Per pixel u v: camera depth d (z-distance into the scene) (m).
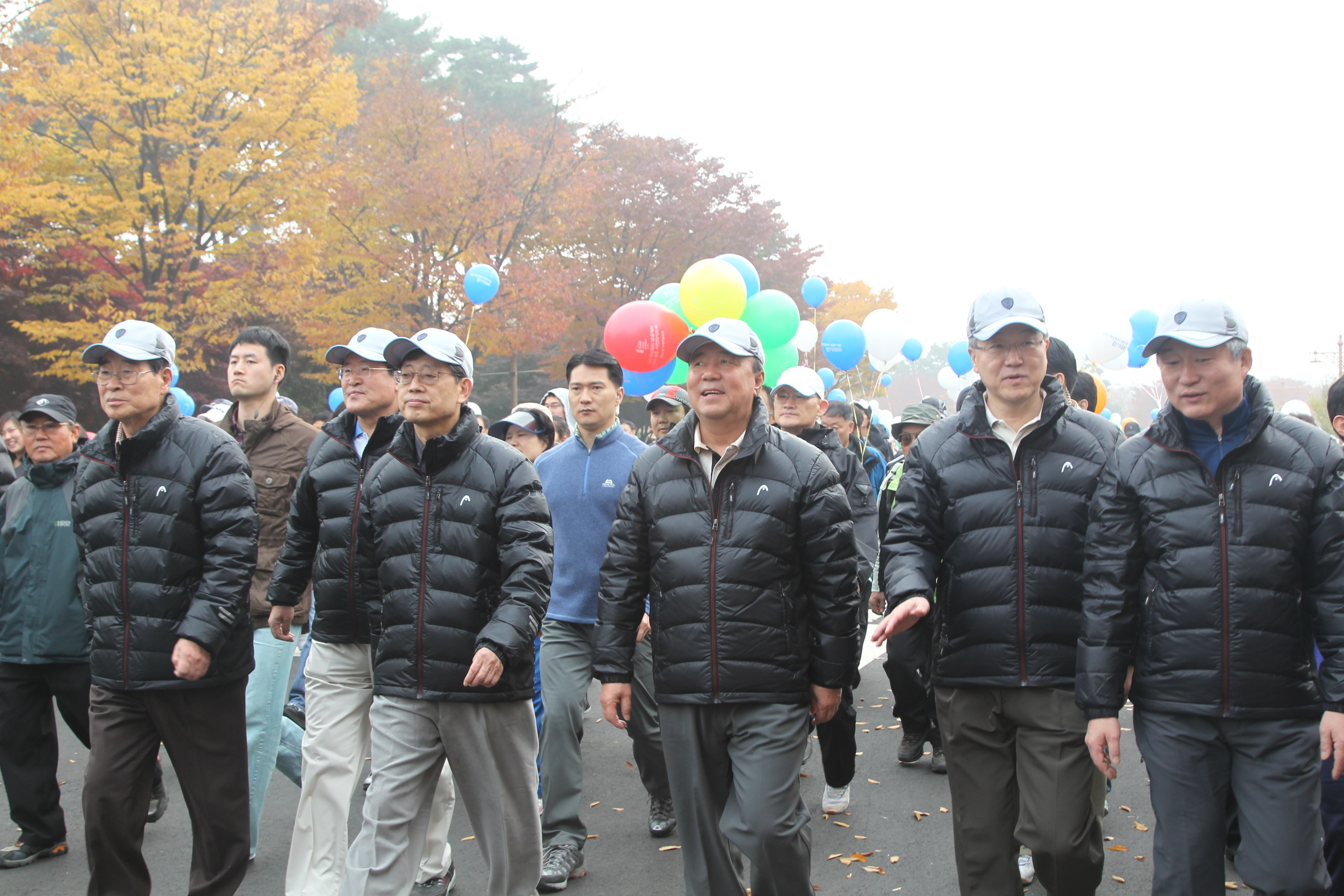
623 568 3.36
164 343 3.59
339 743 3.81
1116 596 2.92
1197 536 2.82
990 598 3.20
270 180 16.27
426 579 3.32
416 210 19.50
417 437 3.47
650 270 27.97
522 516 3.34
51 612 4.32
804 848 3.05
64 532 4.36
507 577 3.31
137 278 17.14
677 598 3.16
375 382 3.96
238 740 3.56
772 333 6.54
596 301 26.55
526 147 21.66
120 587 3.43
